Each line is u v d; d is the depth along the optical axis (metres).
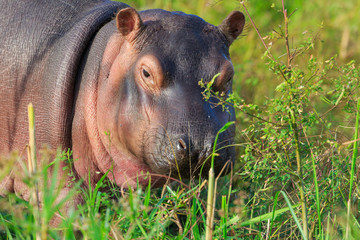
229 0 26.27
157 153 12.96
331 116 17.52
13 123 15.24
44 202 9.14
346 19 27.03
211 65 13.46
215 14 26.45
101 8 15.68
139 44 13.87
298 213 13.27
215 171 13.12
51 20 15.42
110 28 15.10
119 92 14.04
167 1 26.70
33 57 14.95
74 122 14.73
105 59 14.66
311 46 12.76
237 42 25.30
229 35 14.54
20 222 9.86
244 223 11.95
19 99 15.04
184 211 13.84
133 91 13.67
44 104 14.67
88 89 14.65
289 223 14.01
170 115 12.92
